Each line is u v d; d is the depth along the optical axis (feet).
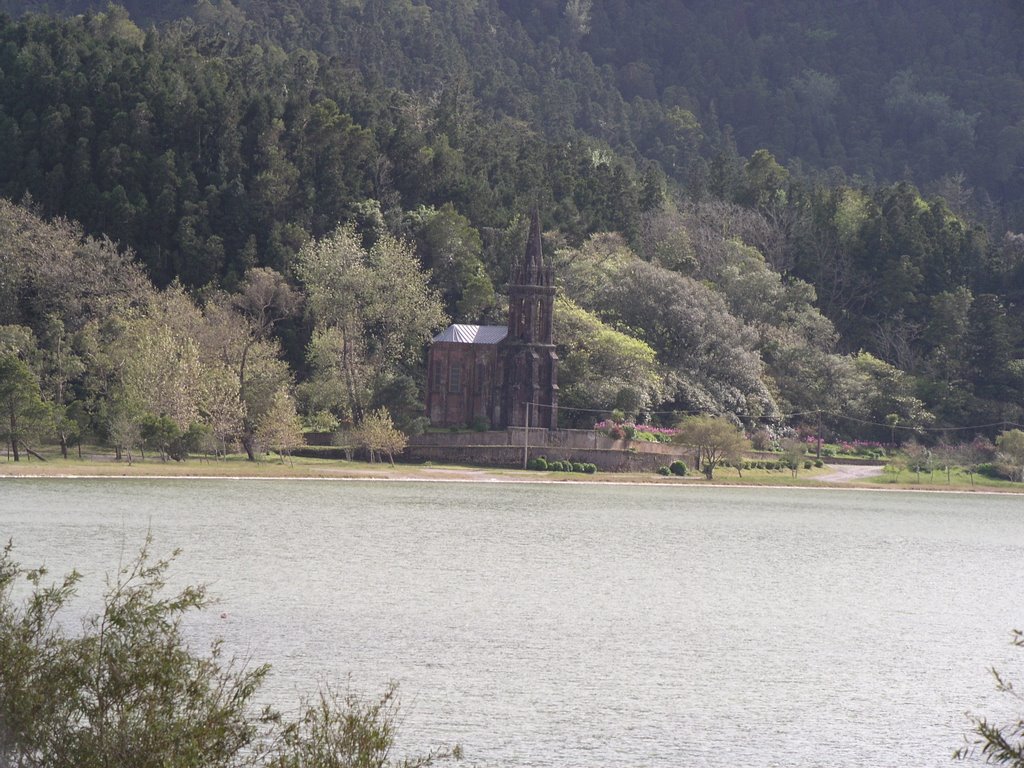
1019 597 639.35
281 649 426.92
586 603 554.46
